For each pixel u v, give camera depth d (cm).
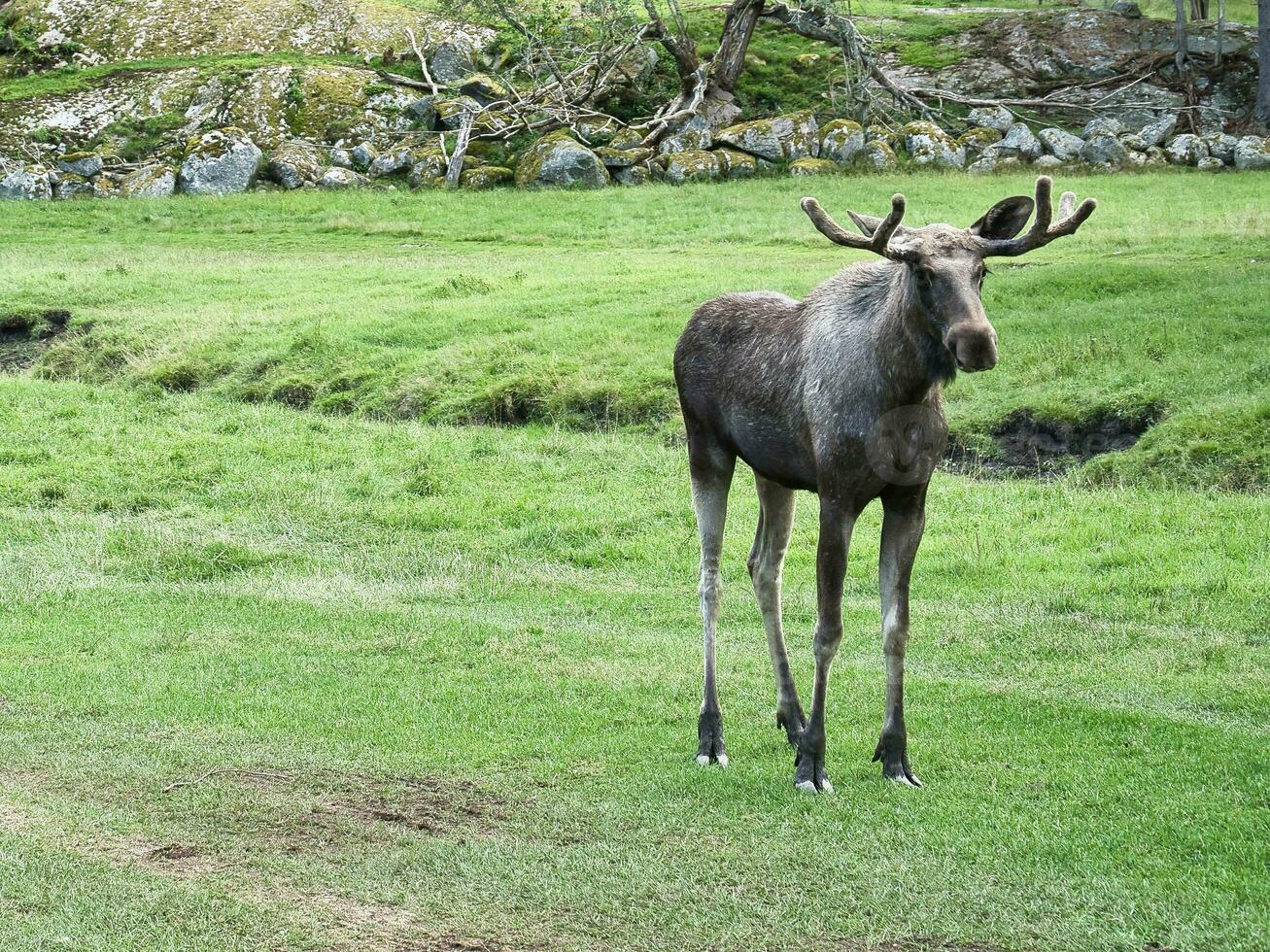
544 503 4641
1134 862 1839
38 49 17938
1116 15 17088
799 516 4456
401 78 16075
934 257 2014
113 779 2197
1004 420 5191
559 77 15212
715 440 2500
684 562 4025
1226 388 5053
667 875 1812
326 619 3375
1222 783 2153
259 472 5122
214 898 1744
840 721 2556
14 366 7350
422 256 9869
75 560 4066
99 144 15025
